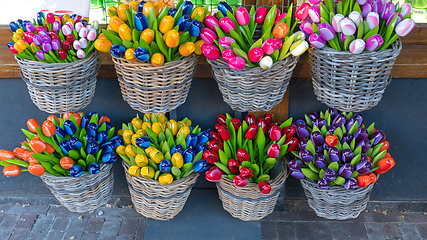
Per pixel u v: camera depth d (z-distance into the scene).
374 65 1.06
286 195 1.88
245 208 1.42
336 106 1.21
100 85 1.61
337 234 1.72
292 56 1.14
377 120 1.66
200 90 1.62
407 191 1.84
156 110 1.21
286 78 1.19
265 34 1.06
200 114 1.68
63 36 1.14
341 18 1.02
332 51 1.07
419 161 1.75
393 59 1.08
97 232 1.74
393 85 1.58
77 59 1.17
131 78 1.12
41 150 1.23
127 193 1.90
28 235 1.72
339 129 1.35
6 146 1.76
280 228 1.76
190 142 1.34
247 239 1.56
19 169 1.32
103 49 1.09
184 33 1.08
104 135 1.36
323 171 1.31
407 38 1.45
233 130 1.38
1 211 1.86
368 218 1.83
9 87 1.62
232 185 1.36
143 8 1.05
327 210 1.41
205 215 1.69
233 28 1.09
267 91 1.14
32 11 1.45
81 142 1.33
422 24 1.42
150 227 1.62
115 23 1.06
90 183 1.35
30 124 1.38
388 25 1.05
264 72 1.08
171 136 1.34
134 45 1.05
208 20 1.10
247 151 1.40
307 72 1.51
